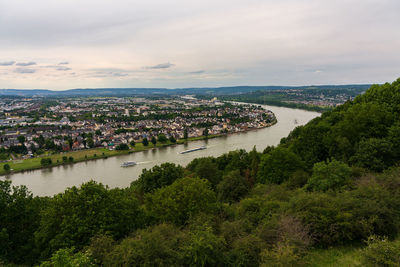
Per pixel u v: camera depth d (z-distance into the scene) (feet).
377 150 130.82
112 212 92.53
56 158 453.17
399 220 72.08
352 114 177.58
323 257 67.67
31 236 97.25
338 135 172.76
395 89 197.57
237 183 162.30
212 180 214.48
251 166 220.84
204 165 220.84
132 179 339.57
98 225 86.17
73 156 465.88
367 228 69.87
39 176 359.66
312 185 114.52
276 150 173.78
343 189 97.35
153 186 181.88
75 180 339.77
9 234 95.45
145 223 102.94
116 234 86.48
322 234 72.28
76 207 89.40
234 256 66.74
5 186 102.12
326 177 109.81
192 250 64.49
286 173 157.48
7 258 88.79
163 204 104.58
